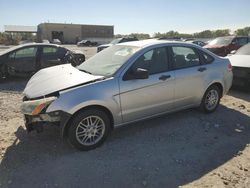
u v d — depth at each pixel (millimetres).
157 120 5660
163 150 4434
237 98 7566
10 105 6711
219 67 6020
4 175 3699
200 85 5676
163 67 5098
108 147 4500
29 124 4332
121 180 3623
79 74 4719
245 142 4785
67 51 10797
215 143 4719
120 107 4543
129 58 4715
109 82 4398
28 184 3521
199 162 4094
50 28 72312
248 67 7691
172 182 3598
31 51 9992
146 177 3695
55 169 3846
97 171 3814
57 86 4316
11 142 4617
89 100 4168
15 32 67625
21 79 10156
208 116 5961
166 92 5090
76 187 3473
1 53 9664
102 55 5383
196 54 5719
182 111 6211
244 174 3803
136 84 4652
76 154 4258
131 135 4957
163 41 5328
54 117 4043
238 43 15891
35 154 4238
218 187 3502
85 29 76062
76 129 4215
